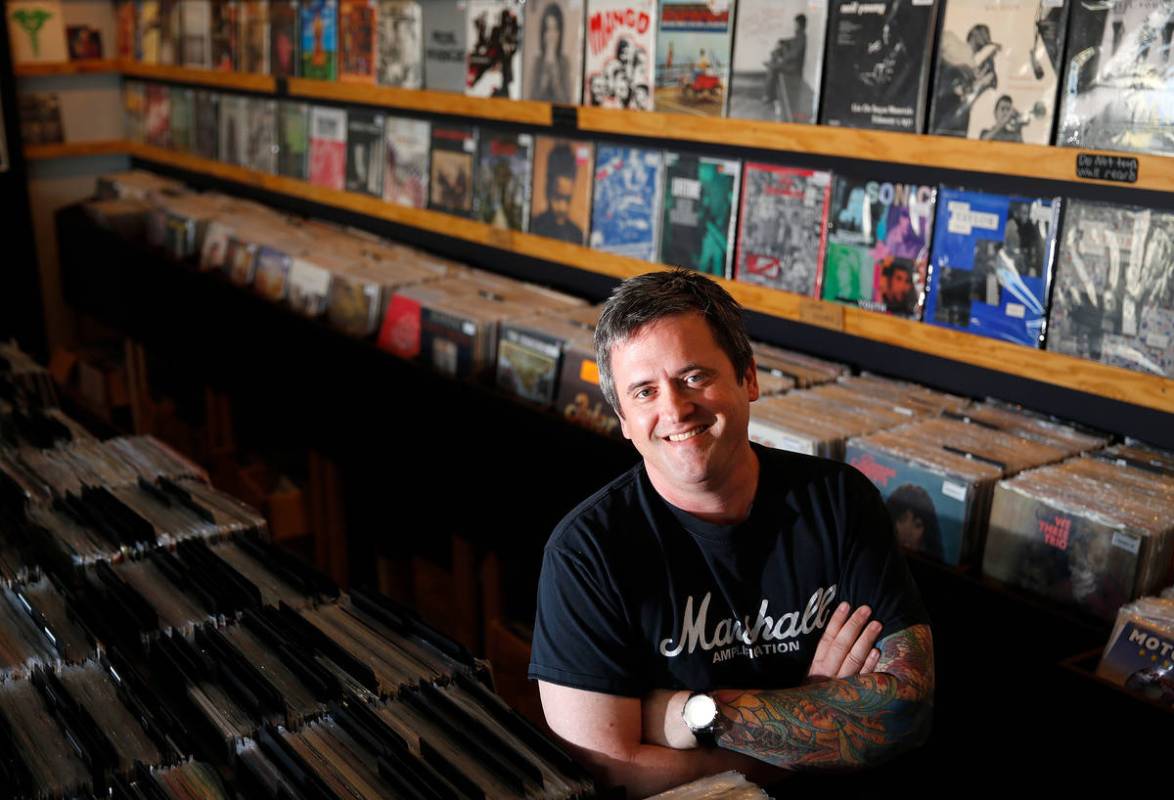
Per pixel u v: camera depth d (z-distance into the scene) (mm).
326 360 3703
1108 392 2238
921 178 2574
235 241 4402
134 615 1705
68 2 5859
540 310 3281
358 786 1355
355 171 4414
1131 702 1756
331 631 1717
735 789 1374
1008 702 2035
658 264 3174
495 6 3529
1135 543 1896
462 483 3207
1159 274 2119
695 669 1617
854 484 1683
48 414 2666
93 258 5262
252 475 4320
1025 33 2225
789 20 2664
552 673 1586
